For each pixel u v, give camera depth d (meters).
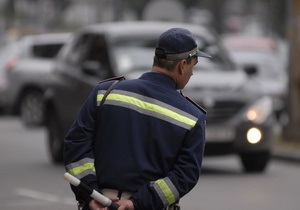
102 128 10.39
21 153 31.66
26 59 44.56
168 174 10.27
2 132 40.62
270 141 25.73
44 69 43.56
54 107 28.59
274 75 44.97
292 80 32.88
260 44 48.41
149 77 10.53
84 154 10.37
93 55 27.39
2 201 21.20
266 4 86.19
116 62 26.19
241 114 25.34
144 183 10.26
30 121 43.81
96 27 28.25
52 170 26.97
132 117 10.34
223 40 49.34
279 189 23.16
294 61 32.91
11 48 50.28
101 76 26.34
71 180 10.09
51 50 44.66
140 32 27.36
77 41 28.75
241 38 51.31
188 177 10.24
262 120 25.45
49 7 100.31
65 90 28.00
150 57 26.53
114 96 10.42
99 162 10.38
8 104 44.62
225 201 21.12
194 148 10.31
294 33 32.94
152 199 10.13
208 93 25.17
